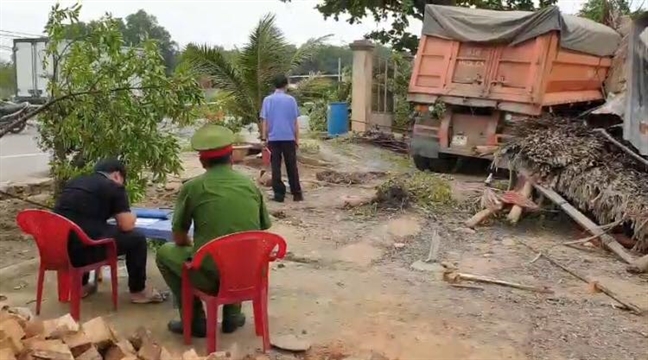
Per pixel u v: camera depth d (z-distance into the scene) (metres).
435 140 11.95
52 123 6.94
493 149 10.80
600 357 4.55
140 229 5.55
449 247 7.25
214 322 4.32
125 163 6.89
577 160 8.07
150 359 3.95
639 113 8.16
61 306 5.25
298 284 5.94
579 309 5.46
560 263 6.73
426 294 5.76
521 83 10.78
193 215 4.55
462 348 4.65
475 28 11.12
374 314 5.26
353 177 11.19
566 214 8.04
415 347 4.65
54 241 4.84
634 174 7.82
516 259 6.86
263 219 4.86
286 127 9.09
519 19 10.66
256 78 13.38
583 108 12.55
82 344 3.73
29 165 13.30
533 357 4.54
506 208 8.29
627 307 5.48
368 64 17.09
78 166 7.14
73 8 6.82
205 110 8.34
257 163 12.12
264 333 4.48
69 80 6.77
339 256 6.79
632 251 7.11
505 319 5.21
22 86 25.83
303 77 16.58
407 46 19.31
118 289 5.66
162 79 6.81
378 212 8.62
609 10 13.84
